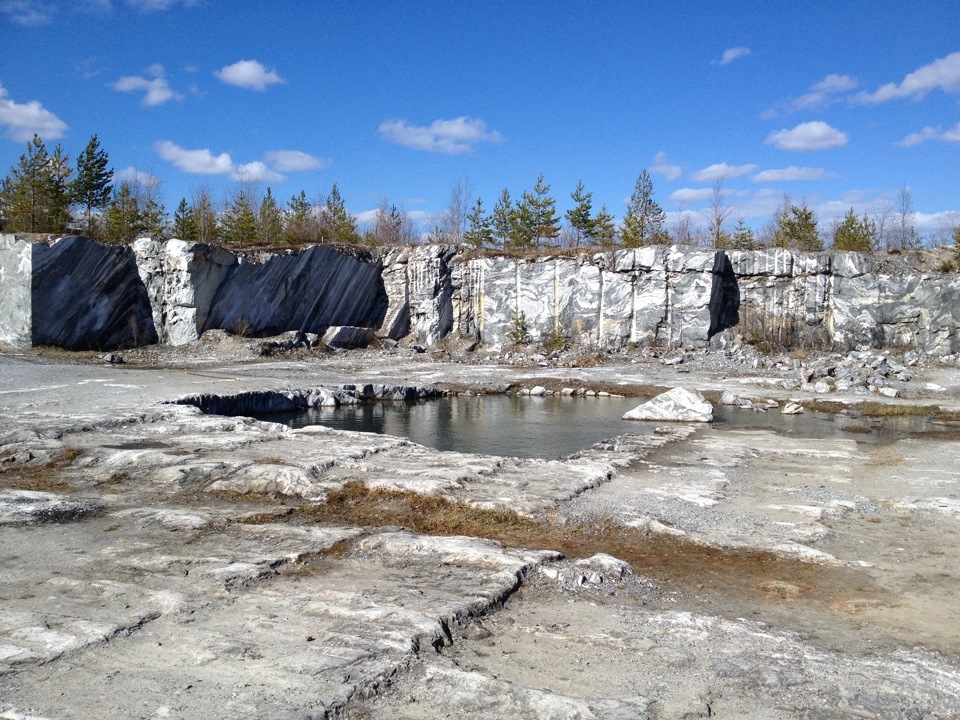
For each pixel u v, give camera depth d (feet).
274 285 132.46
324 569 26.21
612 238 179.22
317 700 16.75
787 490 40.50
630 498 37.65
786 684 18.38
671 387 95.86
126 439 47.42
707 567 27.84
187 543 28.60
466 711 16.69
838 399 84.43
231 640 19.88
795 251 134.62
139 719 15.80
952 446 56.70
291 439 49.73
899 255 133.90
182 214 157.38
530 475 41.70
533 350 138.21
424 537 29.12
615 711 16.72
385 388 89.97
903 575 27.09
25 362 95.81
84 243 115.44
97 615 21.56
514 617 22.68
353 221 182.29
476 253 149.07
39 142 140.36
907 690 18.20
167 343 124.57
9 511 32.53
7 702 16.39
